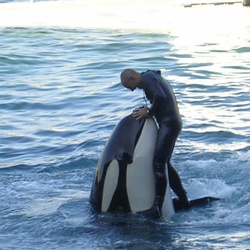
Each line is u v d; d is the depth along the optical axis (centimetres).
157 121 1662
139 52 3653
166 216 1672
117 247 1514
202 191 1850
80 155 2167
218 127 2386
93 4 5191
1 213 1717
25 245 1541
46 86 3072
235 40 3806
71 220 1653
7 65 3488
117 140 1672
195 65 3303
